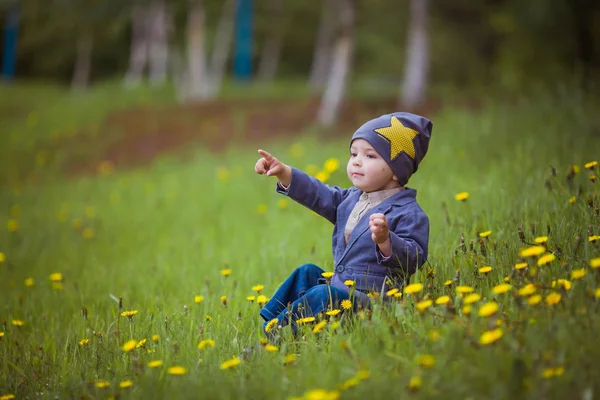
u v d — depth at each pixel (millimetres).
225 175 10539
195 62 23891
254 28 34969
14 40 44875
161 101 23875
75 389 2965
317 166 9719
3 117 23812
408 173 3307
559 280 2590
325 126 17109
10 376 3418
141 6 26984
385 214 3260
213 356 3072
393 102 18828
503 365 2248
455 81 22484
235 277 5047
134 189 12055
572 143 7070
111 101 24062
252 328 3566
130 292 5250
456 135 9109
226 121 19594
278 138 16766
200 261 6203
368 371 2414
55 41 43562
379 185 3287
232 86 27797
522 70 16297
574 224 3492
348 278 3250
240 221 8102
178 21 27531
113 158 17828
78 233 9031
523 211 4262
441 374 2270
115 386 2830
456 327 2516
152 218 9375
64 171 17234
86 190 13070
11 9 44094
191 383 2604
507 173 6113
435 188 6203
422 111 17141
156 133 19500
